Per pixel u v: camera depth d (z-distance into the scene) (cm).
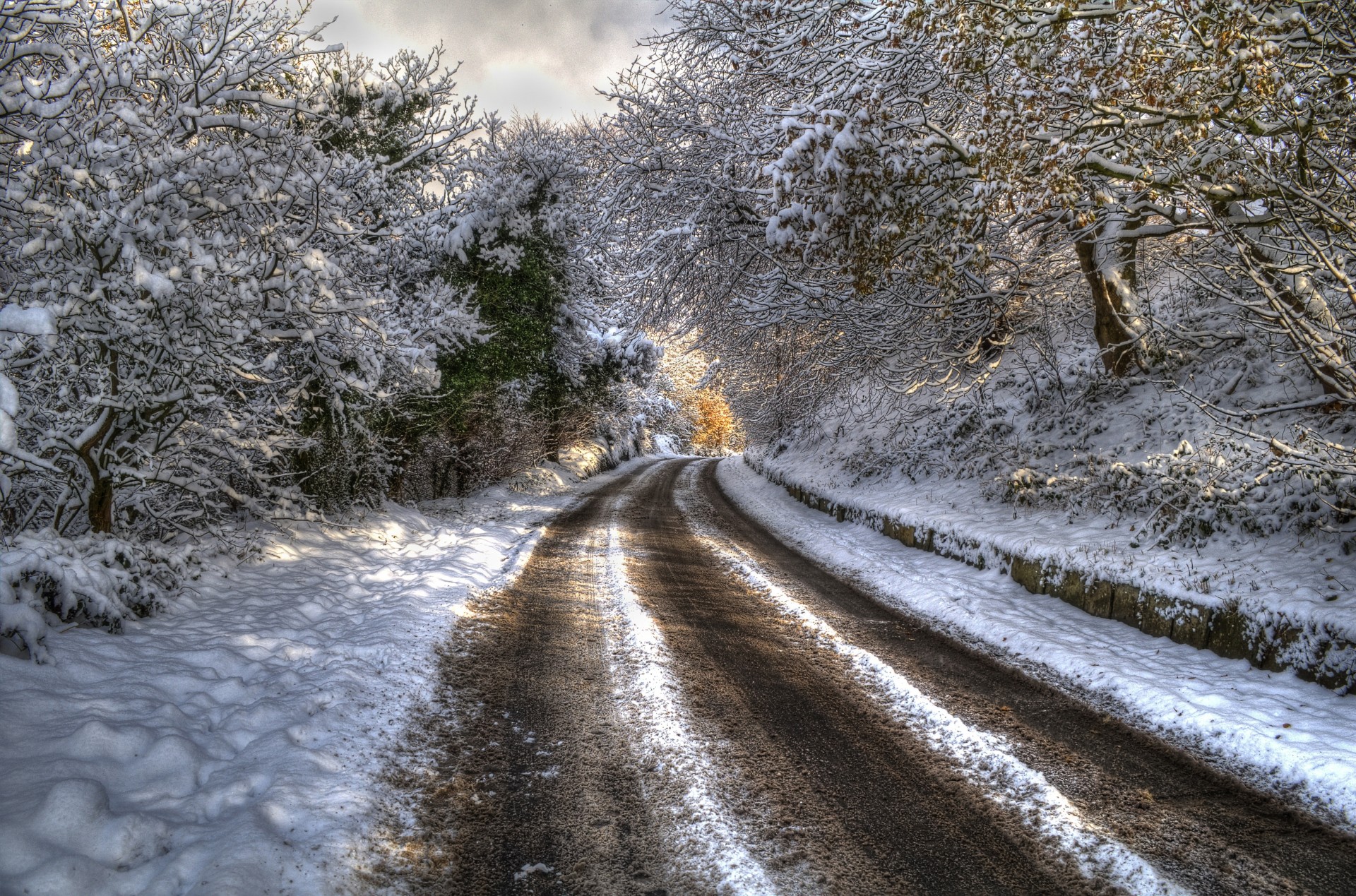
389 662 575
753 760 452
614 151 1304
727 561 1140
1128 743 488
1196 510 795
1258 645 598
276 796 352
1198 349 1220
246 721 436
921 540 1199
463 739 469
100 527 617
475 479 1730
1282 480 757
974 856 352
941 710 538
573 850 351
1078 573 810
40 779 323
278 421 848
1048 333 1429
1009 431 1448
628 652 658
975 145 756
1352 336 620
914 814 392
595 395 2603
